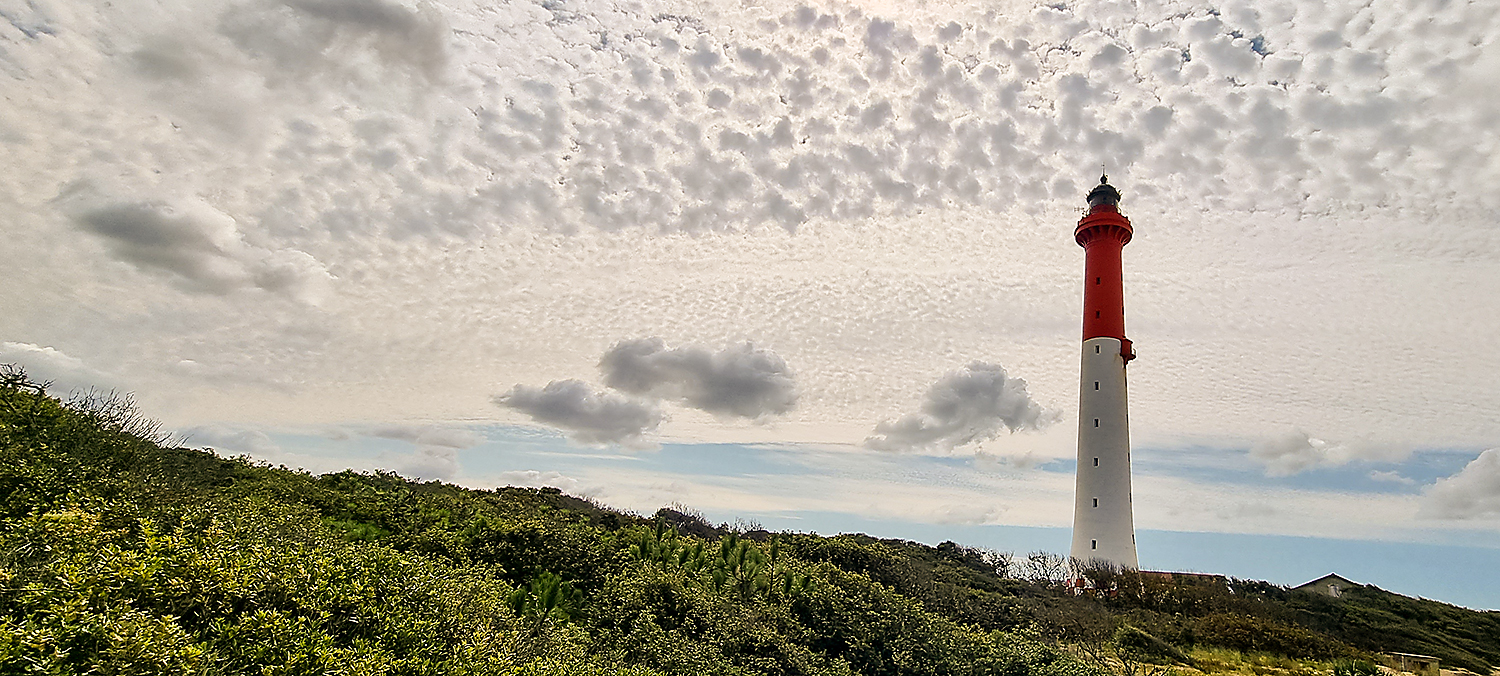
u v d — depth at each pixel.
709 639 16.03
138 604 7.73
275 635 7.93
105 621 6.77
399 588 10.65
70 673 6.22
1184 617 37.84
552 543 20.30
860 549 30.23
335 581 9.84
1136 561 51.22
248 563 9.08
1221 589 45.19
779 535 32.34
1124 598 42.31
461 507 26.16
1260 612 41.72
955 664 17.75
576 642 13.49
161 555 8.62
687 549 23.98
